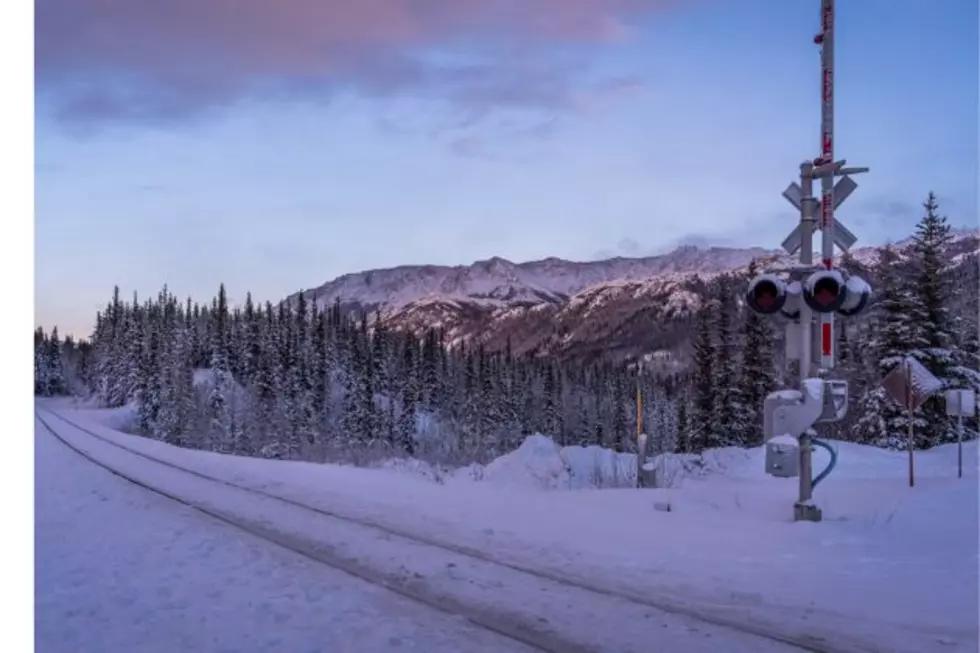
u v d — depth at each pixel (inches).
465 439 1095.0
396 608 257.1
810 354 414.0
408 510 456.8
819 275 398.0
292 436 2456.9
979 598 254.2
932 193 1316.4
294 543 364.5
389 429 3002.0
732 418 1662.2
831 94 417.1
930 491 468.8
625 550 340.2
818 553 326.0
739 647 214.4
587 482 684.7
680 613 245.4
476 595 270.7
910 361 537.3
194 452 995.9
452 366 3882.9
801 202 428.5
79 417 3201.3
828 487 548.1
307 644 223.0
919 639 217.0
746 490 547.2
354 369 3142.2
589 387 4274.1
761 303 418.6
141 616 253.3
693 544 351.3
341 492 542.3
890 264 1353.3
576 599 263.7
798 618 238.1
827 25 419.5
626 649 214.8
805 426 401.7
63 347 6008.9
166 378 3063.5
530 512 448.8
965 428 1263.5
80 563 328.8
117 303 4936.0
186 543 369.4
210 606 263.3
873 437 1321.4
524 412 3523.6
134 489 570.3
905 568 295.6
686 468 792.9
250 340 3752.5
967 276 1301.7
